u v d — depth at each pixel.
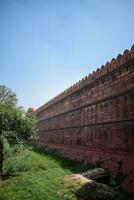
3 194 13.20
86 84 24.67
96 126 22.06
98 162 20.44
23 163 21.27
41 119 48.38
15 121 18.80
